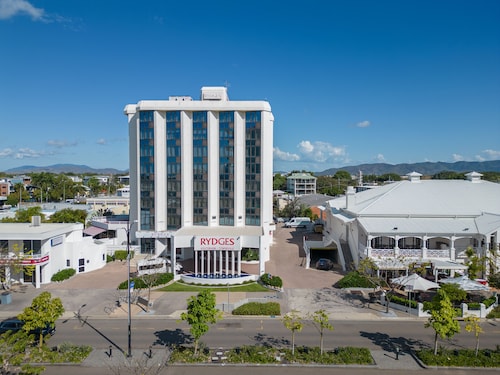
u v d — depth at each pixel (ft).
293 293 153.07
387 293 137.69
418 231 165.68
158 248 212.43
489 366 93.76
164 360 98.17
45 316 96.37
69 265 182.60
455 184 205.67
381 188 220.02
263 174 208.95
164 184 212.43
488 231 158.81
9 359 81.41
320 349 101.71
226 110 207.41
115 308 137.69
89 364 96.32
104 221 249.55
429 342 109.40
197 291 157.38
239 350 102.42
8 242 167.73
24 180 643.86
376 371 93.15
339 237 213.66
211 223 209.97
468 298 139.85
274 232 289.33
